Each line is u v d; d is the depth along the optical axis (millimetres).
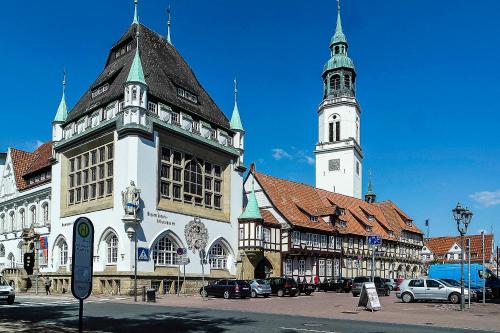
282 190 59281
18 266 55312
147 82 43406
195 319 20312
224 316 21797
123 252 38875
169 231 41906
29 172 55594
